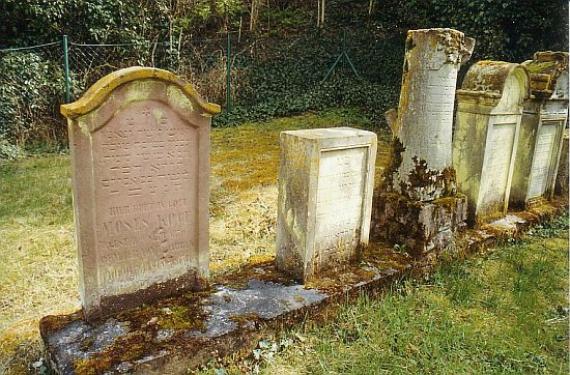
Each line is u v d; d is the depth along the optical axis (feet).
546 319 11.76
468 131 15.65
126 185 9.45
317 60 42.57
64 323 9.47
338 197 12.04
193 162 10.26
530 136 17.81
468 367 9.59
